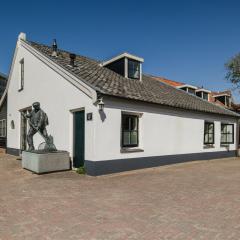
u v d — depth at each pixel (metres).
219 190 7.03
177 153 12.55
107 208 5.48
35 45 14.16
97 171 9.07
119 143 9.83
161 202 5.91
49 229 4.39
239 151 17.95
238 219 4.86
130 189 7.11
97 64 14.73
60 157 9.76
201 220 4.80
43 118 10.63
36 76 13.00
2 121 18.59
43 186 7.40
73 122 10.39
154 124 11.37
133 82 13.12
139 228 4.45
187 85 20.70
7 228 4.43
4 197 6.27
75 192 6.75
